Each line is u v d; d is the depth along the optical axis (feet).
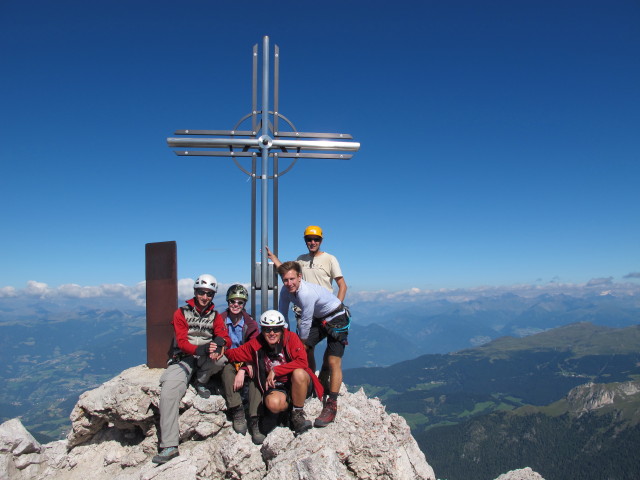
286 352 15.17
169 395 15.01
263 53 19.98
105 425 17.20
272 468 13.52
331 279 18.13
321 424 14.88
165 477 14.11
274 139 19.90
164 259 18.25
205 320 15.81
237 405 15.75
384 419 17.10
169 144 19.74
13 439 16.62
